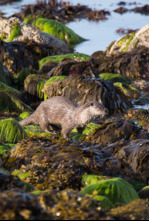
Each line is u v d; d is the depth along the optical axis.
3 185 12.91
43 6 99.06
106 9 98.56
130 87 43.22
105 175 18.81
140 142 20.25
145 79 49.62
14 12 95.81
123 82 46.41
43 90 40.53
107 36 72.75
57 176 17.88
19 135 26.50
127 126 23.86
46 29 74.25
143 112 35.44
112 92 37.75
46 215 8.72
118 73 50.56
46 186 17.06
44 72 52.16
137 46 56.91
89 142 23.45
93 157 19.44
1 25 61.22
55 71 46.31
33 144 20.80
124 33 74.00
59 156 19.41
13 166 19.78
